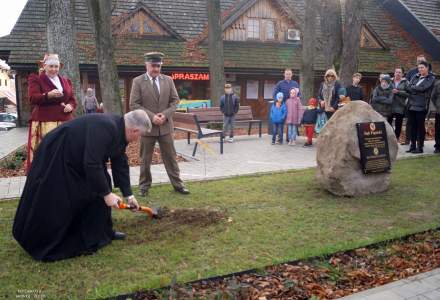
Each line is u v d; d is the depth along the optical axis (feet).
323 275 12.47
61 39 35.27
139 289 11.28
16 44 65.87
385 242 15.03
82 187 13.53
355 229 16.51
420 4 96.27
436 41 89.15
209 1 56.80
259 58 78.79
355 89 37.76
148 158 20.53
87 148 13.33
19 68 64.28
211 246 14.61
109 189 13.93
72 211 13.48
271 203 19.86
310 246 14.66
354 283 12.19
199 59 73.72
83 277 12.28
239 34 80.94
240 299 11.00
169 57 72.43
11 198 20.54
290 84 38.42
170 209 18.60
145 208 16.65
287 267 12.96
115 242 14.85
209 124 50.08
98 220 14.17
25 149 34.09
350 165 21.03
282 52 81.35
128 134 14.30
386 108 35.70
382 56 88.43
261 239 15.29
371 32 88.53
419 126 32.96
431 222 17.29
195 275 12.15
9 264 13.11
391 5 96.73
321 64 81.82
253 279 12.22
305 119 36.99
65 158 13.41
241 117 44.01
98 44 44.47
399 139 40.27
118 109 45.60
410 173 26.27
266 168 27.94
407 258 13.94
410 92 32.89
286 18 82.99
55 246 13.46
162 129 20.40
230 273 12.28
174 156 21.16
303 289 11.64
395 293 11.24
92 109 62.13
